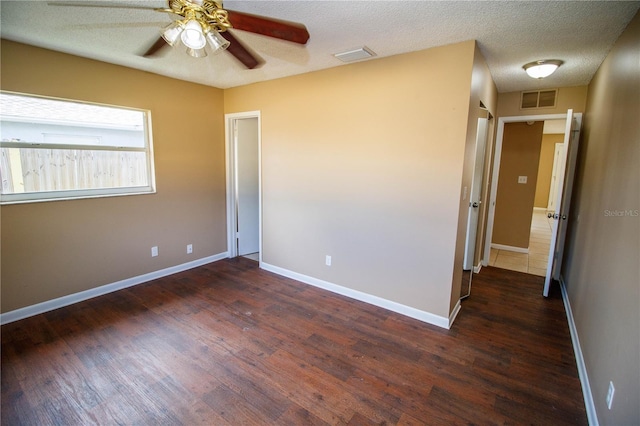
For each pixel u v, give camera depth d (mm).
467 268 3354
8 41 2490
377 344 2502
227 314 2945
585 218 2873
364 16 2012
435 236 2715
